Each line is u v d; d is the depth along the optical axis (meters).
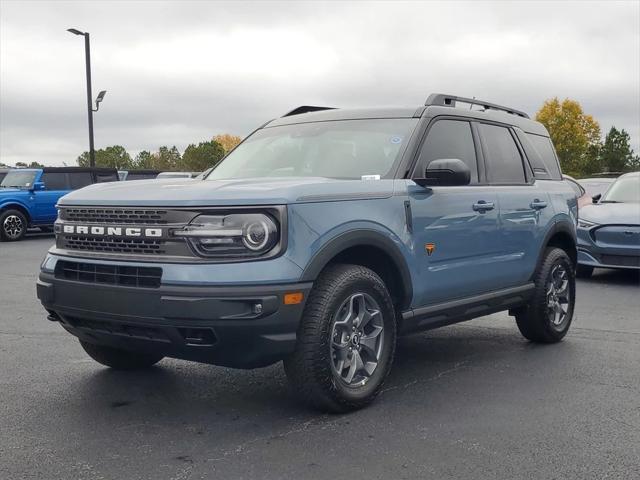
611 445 3.86
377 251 4.52
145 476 3.41
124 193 4.25
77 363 5.55
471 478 3.41
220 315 3.78
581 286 10.35
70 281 4.21
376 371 4.48
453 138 5.46
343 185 4.34
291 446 3.81
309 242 4.01
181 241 3.93
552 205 6.39
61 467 3.51
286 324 3.92
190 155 65.31
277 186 4.07
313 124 5.61
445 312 5.09
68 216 4.44
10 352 5.91
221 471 3.47
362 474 3.45
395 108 5.44
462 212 5.17
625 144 75.75
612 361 5.78
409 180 4.84
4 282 10.43
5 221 18.33
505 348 6.27
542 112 67.94
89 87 26.55
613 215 10.55
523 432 4.05
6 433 3.99
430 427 4.12
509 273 5.75
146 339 4.05
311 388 4.14
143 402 4.57
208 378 5.14
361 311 4.39
